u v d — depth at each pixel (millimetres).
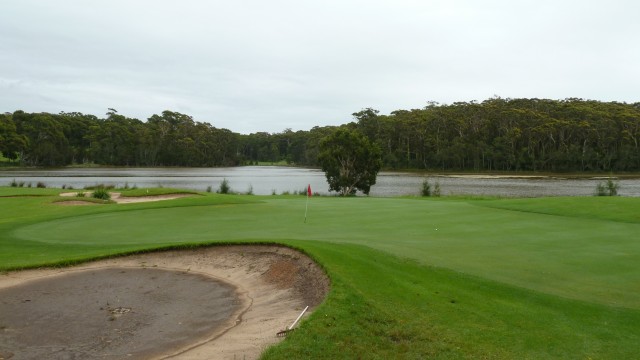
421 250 13406
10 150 133375
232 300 10875
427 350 7422
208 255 14266
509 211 22766
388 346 7500
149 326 9148
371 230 17562
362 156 60625
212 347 7879
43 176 97438
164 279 12570
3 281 12273
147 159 169250
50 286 11891
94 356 7730
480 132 126750
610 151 119062
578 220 19703
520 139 123500
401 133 133250
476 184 79000
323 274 10758
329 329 7793
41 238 17500
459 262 12047
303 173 133375
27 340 8438
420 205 26203
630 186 74000
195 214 23391
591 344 7641
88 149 160625
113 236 17766
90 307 10312
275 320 8938
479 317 8594
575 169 118875
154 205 27109
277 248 13758
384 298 9250
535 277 10883
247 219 21344
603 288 10148
